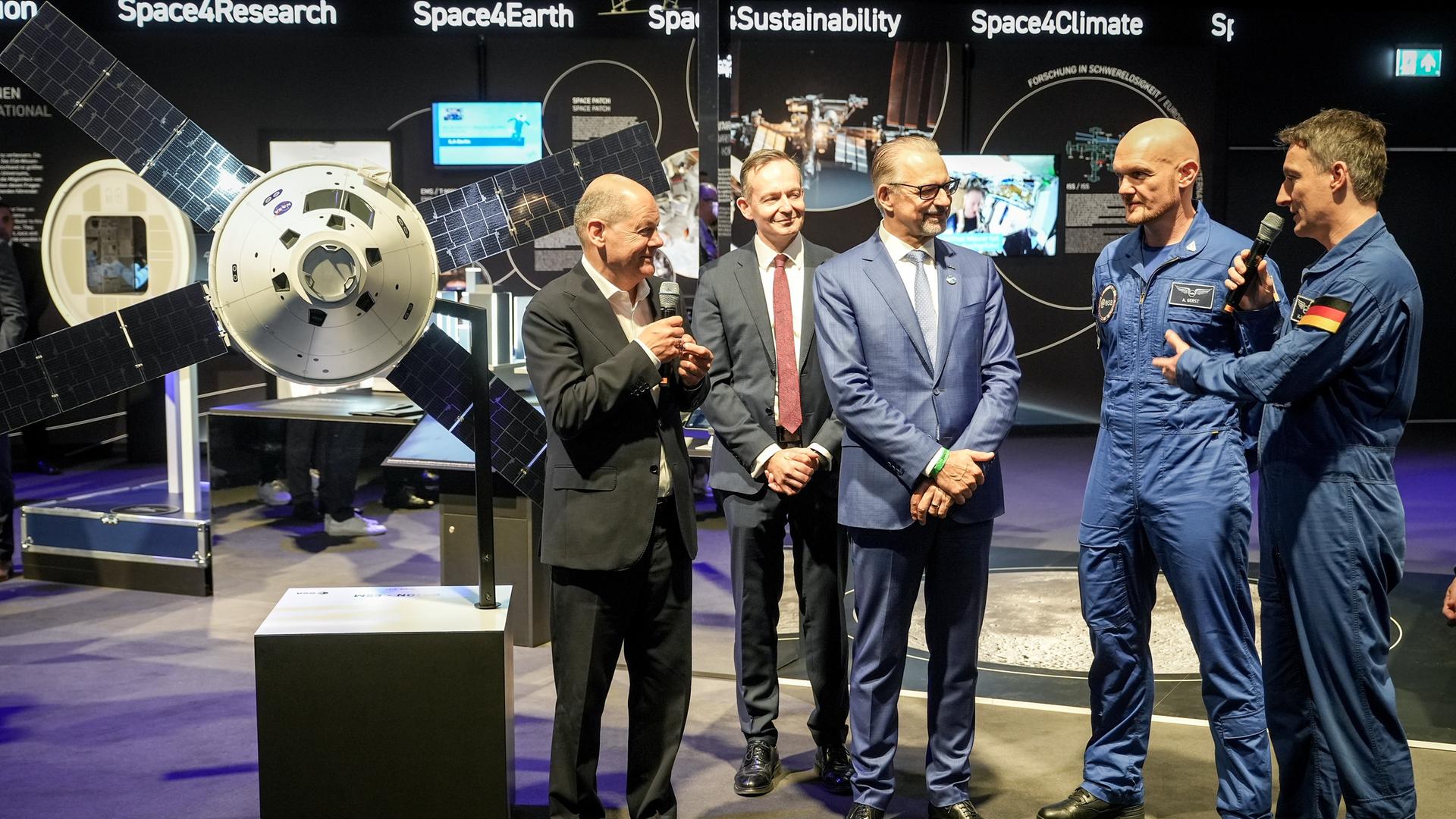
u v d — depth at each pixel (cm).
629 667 280
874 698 282
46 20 266
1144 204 269
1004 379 282
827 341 281
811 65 862
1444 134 931
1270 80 918
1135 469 274
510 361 502
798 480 291
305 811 262
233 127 832
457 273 839
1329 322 232
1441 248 950
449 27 833
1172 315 268
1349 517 239
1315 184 240
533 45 839
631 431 265
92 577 518
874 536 278
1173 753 331
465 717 261
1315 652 246
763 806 303
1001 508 281
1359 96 921
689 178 850
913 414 276
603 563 262
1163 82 881
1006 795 306
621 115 846
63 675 403
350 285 245
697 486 440
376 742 261
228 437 473
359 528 460
